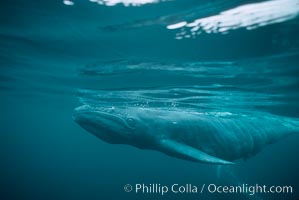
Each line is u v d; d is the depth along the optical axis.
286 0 8.14
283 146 84.88
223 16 9.07
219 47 11.09
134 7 8.84
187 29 9.93
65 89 22.16
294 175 56.38
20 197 64.06
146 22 9.64
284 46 10.72
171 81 15.60
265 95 17.48
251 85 15.64
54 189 77.06
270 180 64.69
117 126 10.41
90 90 19.62
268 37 10.17
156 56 12.31
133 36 10.70
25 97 32.00
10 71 18.95
